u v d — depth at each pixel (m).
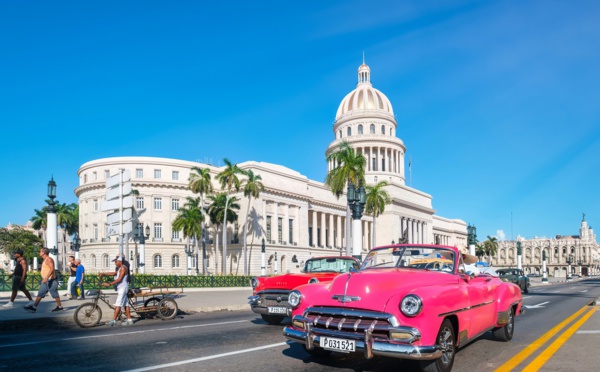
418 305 5.32
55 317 12.16
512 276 27.09
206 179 62.34
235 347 7.96
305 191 81.44
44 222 87.44
